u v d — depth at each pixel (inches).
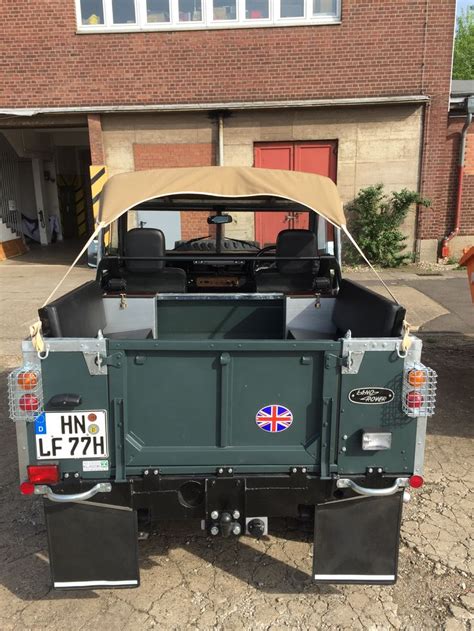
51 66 479.5
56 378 98.3
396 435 101.4
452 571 119.6
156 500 103.4
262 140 480.4
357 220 490.6
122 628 103.9
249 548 128.1
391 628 103.6
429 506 143.7
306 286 178.7
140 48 471.8
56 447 100.3
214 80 473.1
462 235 497.0
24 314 342.0
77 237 828.6
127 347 97.7
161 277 175.8
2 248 589.0
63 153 784.3
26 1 469.4
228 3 462.3
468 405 209.0
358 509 104.3
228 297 173.0
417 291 394.9
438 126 469.1
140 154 489.4
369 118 471.5
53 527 103.4
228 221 196.5
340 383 99.9
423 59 458.3
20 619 106.3
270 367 100.4
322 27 459.2
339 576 106.3
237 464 103.0
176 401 101.3
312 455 103.1
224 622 105.2
